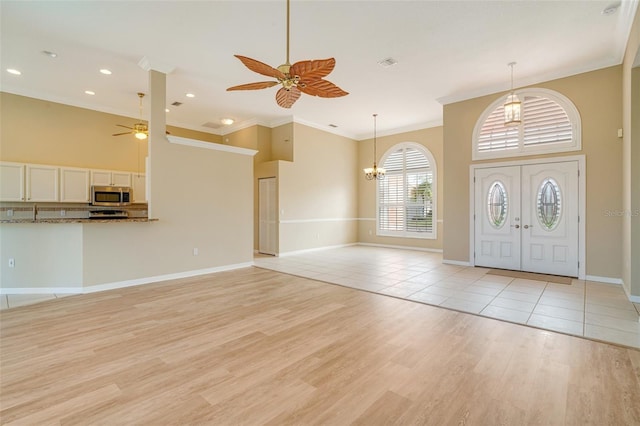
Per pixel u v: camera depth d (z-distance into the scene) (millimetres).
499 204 5773
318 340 2820
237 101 6586
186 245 5398
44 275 4363
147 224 4945
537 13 3561
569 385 2086
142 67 4891
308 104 6793
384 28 3873
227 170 6012
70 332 3002
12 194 5520
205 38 4109
